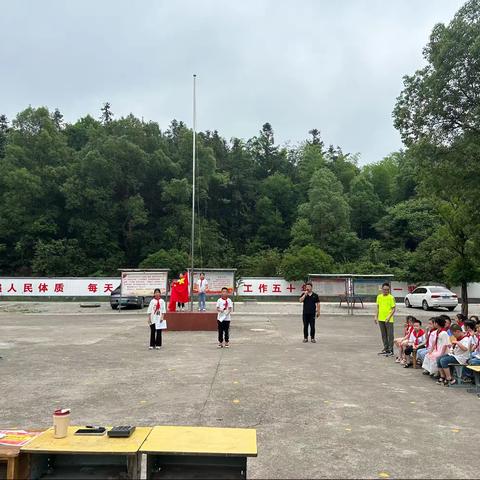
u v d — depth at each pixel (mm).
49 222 46781
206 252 49281
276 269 41844
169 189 48625
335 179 54750
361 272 40062
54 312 25703
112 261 46219
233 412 6863
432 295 27766
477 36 15031
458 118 16688
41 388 8328
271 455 5258
